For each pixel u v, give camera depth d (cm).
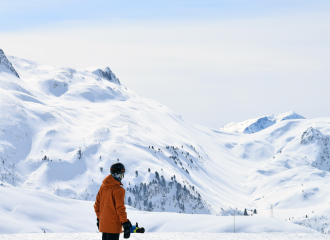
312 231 6384
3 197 10244
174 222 8575
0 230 8388
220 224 7356
